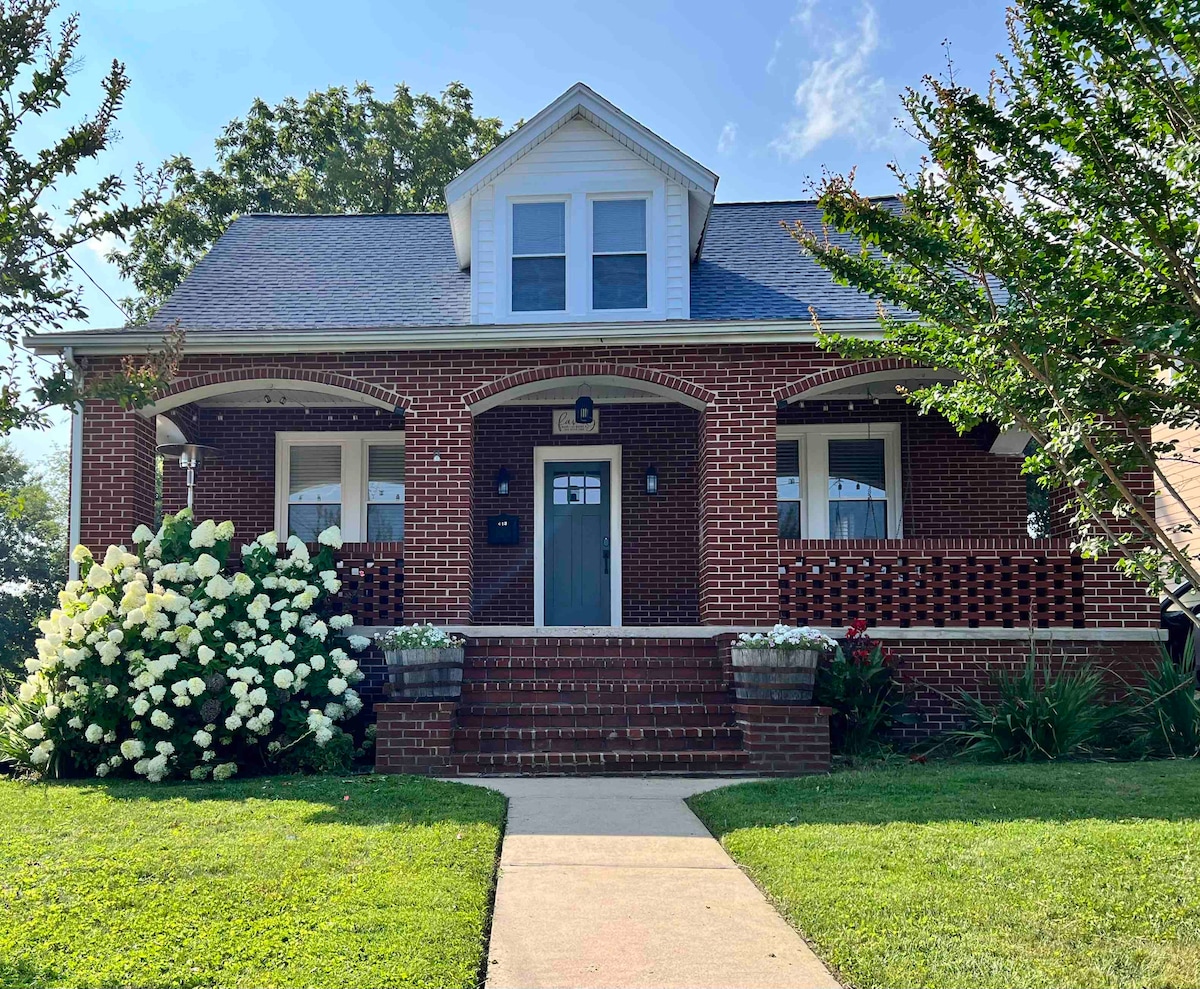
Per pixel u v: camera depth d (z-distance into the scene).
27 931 4.79
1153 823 6.39
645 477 13.65
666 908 5.34
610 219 12.32
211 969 4.38
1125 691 10.39
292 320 12.21
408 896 5.23
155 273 27.25
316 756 8.98
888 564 10.78
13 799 7.65
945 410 6.36
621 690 9.92
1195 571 5.23
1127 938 4.69
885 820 6.68
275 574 10.09
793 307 12.20
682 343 11.02
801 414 13.73
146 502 11.43
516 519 13.66
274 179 29.58
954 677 10.51
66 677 8.99
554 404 13.71
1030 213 5.70
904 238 5.79
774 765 9.07
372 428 13.87
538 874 5.90
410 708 9.23
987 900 5.14
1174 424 5.26
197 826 6.63
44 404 5.89
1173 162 5.16
